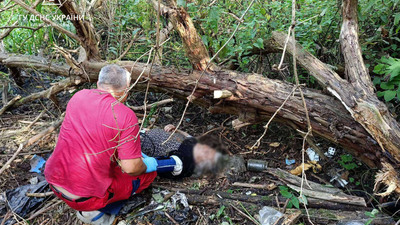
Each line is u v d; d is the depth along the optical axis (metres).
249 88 2.63
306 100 2.53
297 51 2.68
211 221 2.41
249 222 2.38
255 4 3.27
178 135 2.97
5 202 2.54
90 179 2.11
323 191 2.57
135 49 3.89
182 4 2.47
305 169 2.82
